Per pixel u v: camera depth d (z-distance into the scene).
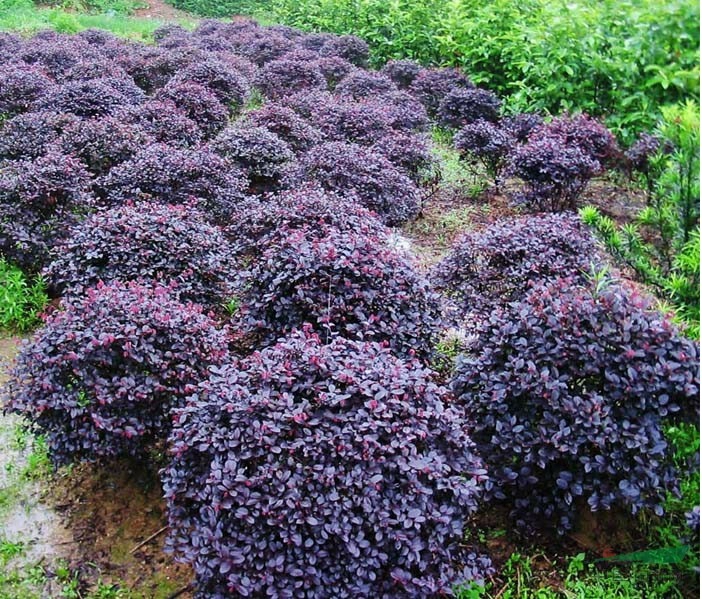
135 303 3.09
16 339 4.34
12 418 3.64
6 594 2.64
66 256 3.96
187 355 2.99
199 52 9.62
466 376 2.90
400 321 3.31
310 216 4.32
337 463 2.31
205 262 3.98
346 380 2.50
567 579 2.64
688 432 2.85
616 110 6.96
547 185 5.48
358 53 10.65
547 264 3.81
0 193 4.70
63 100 6.96
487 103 7.63
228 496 2.25
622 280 4.09
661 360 2.58
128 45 10.77
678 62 6.50
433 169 6.64
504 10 8.80
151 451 3.22
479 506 2.97
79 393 2.86
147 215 4.10
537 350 2.73
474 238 4.20
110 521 2.99
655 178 5.39
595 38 7.17
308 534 2.21
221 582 2.23
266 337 3.40
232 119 8.63
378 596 2.23
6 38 10.38
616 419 2.61
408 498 2.30
